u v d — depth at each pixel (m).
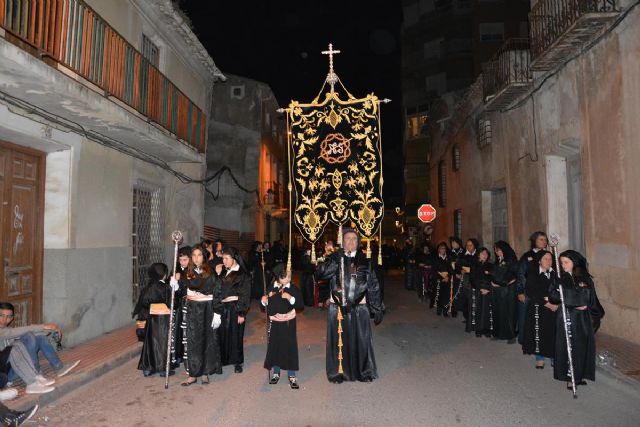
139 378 7.00
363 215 7.55
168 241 12.76
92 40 8.22
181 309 7.25
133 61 9.59
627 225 8.62
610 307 9.20
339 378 6.67
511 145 14.22
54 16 7.12
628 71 8.42
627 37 8.42
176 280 6.91
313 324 11.38
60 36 7.32
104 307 9.57
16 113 7.21
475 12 34.34
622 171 8.73
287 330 6.55
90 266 9.11
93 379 6.93
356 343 6.73
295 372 7.18
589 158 9.80
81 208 8.93
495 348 8.74
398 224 40.31
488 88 14.38
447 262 12.64
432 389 6.34
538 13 11.23
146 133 9.35
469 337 9.79
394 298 16.47
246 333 10.43
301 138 7.75
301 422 5.25
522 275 8.19
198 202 14.91
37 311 8.22
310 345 9.13
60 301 8.36
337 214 7.60
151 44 11.86
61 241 8.50
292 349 6.53
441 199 25.14
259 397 6.12
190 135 12.68
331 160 7.69
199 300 6.76
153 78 10.53
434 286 13.81
